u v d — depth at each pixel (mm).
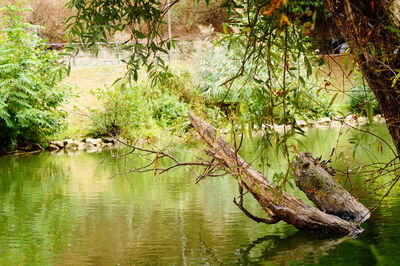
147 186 10734
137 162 14250
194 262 5809
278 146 2945
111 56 27031
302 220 6715
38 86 17703
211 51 22297
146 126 19953
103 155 16203
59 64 3348
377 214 7352
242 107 2832
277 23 2549
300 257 5809
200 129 6730
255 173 6574
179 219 7836
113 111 19281
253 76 2867
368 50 2787
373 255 5715
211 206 8641
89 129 19859
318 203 7156
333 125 21375
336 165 11234
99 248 6531
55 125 18469
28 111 17188
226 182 10945
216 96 21188
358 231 6656
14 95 17578
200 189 10203
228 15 2941
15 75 17375
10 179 12180
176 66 22969
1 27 21531
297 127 2918
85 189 10648
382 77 2803
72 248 6566
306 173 7176
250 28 2662
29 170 13586
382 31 2758
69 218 8195
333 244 6254
